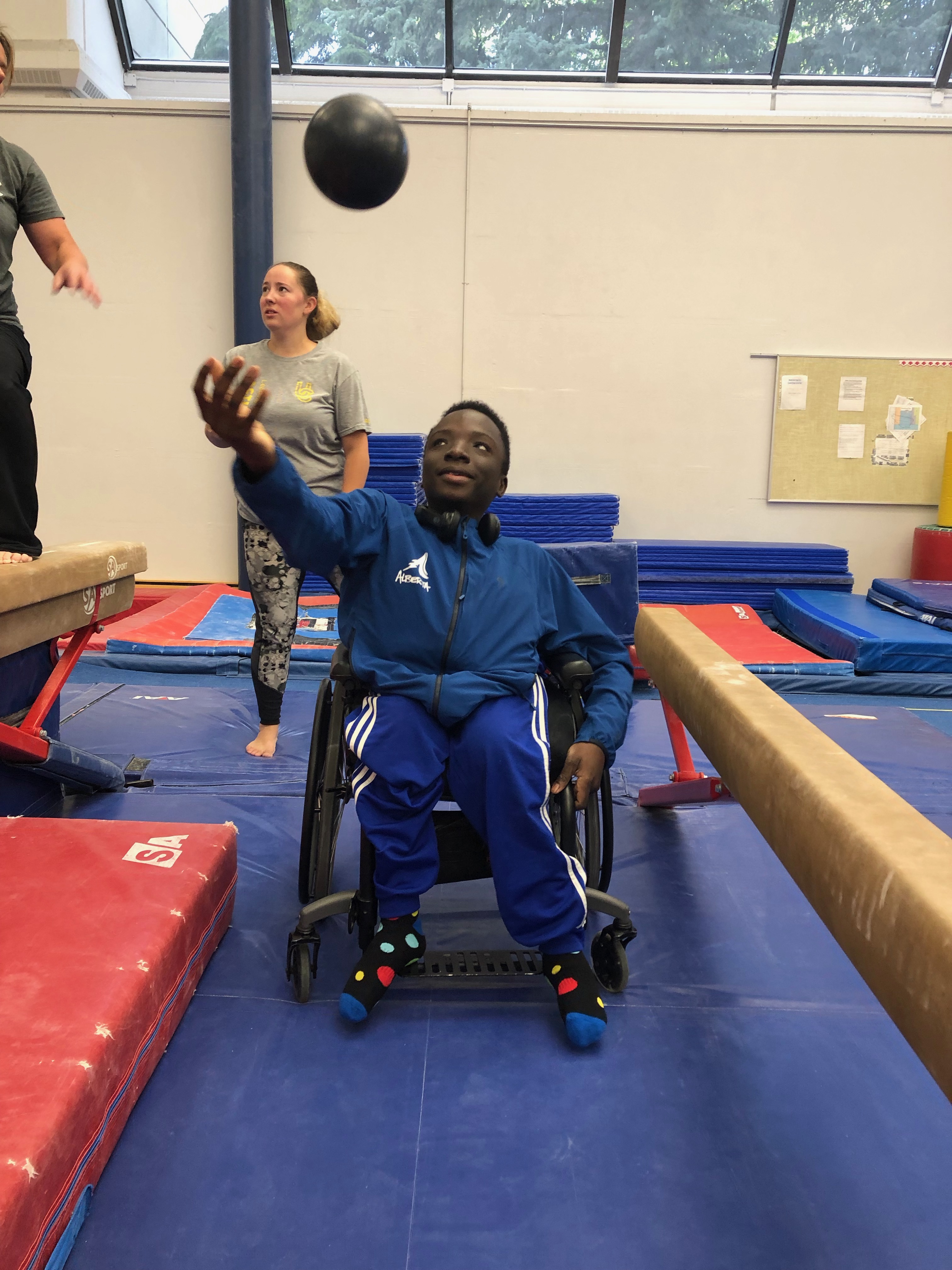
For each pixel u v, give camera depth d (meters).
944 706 4.43
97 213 6.32
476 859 1.92
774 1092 1.55
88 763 2.66
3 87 2.28
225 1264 1.20
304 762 3.16
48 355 6.44
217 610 5.54
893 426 6.54
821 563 6.14
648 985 1.88
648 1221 1.28
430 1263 1.20
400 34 7.11
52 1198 1.14
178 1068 1.58
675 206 6.36
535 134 6.27
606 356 6.52
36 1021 1.34
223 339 6.44
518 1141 1.42
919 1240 1.26
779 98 7.34
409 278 6.43
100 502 6.60
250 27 5.79
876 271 6.41
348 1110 1.48
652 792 2.78
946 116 6.46
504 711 1.80
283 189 6.31
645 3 6.92
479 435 1.91
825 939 2.07
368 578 1.89
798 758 1.31
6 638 2.09
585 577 3.70
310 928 1.81
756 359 6.51
